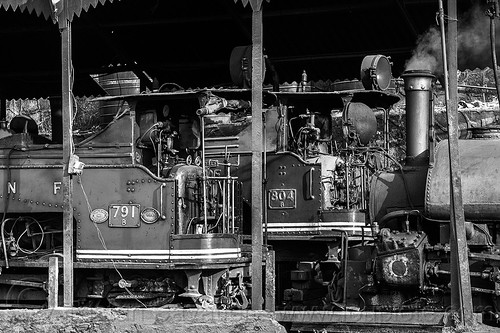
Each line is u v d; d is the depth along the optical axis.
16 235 13.53
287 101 15.64
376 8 15.74
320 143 16.16
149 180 12.38
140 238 12.33
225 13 16.41
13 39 17.50
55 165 13.05
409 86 12.66
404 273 11.23
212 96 12.60
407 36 16.92
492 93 25.44
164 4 15.93
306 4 15.95
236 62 13.89
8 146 13.45
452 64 10.57
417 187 12.32
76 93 19.91
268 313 10.84
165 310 11.21
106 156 12.73
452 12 10.60
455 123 10.50
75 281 12.79
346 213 14.97
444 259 11.23
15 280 12.96
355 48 17.64
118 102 14.70
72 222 12.09
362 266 12.16
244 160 15.64
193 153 13.42
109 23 16.80
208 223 12.74
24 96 19.77
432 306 11.34
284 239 15.16
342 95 15.20
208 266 11.82
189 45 17.98
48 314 11.55
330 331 11.09
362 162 15.52
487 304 11.09
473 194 11.27
